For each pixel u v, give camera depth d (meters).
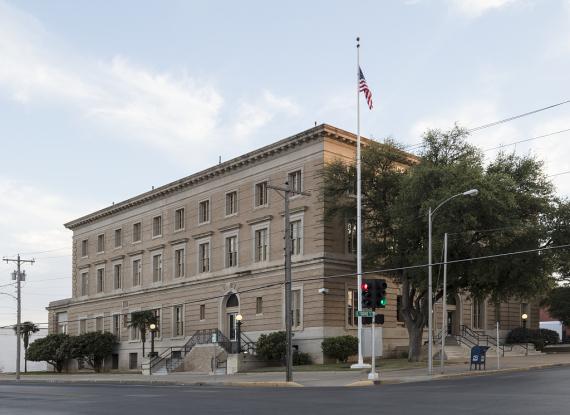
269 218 50.88
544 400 18.34
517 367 36.00
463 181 36.22
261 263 51.31
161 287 62.50
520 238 37.56
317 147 47.28
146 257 65.75
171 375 47.34
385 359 46.62
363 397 21.16
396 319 50.09
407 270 39.78
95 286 74.44
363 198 43.28
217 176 57.03
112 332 69.75
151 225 65.50
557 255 39.69
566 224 39.62
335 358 44.91
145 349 63.66
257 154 51.88
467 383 26.72
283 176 50.22
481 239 37.47
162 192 63.31
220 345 49.56
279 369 42.66
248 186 53.59
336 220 47.00
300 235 48.28
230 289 54.03
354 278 47.84
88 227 77.06
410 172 40.28
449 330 56.31
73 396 26.14
